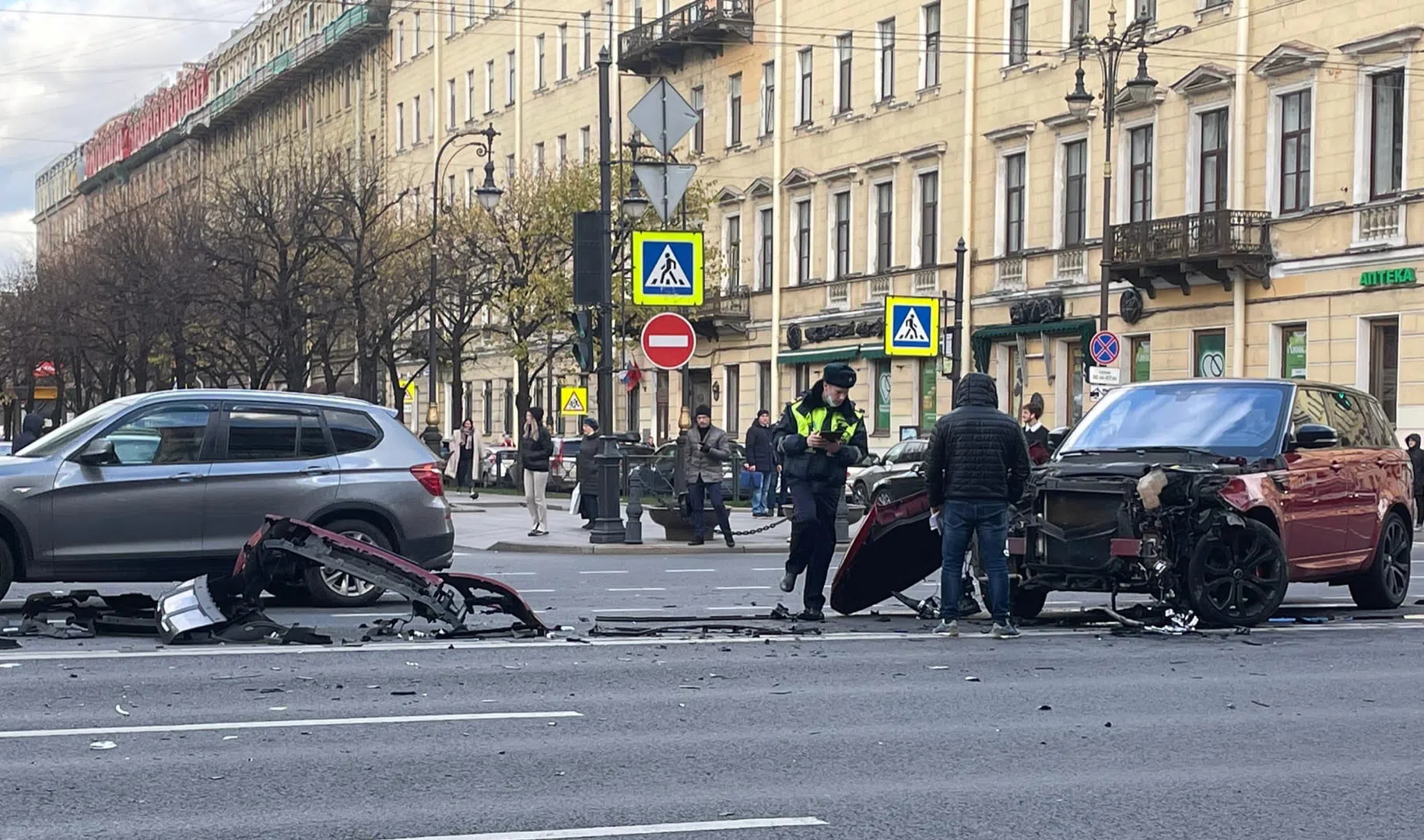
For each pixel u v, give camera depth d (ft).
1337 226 117.29
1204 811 24.20
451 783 25.79
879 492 47.96
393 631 44.06
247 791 25.16
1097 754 28.40
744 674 37.42
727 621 47.78
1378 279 113.80
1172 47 131.13
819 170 174.91
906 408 160.15
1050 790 25.53
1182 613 45.75
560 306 177.68
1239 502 45.24
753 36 185.88
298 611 50.31
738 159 189.37
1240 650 41.78
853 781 26.13
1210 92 127.75
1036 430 67.00
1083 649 41.88
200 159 384.88
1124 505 44.68
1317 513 48.37
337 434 52.06
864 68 167.84
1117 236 130.00
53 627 44.24
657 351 80.69
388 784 25.70
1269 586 46.14
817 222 175.22
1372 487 50.78
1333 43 117.60
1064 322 139.33
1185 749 28.84
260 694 34.17
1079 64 121.90
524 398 182.50
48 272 228.84
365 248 178.91
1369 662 39.70
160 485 49.42
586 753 28.25
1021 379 145.79
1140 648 42.19
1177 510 44.78
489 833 22.59
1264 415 48.75
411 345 207.51
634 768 27.04
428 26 270.05
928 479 44.96
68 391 283.38
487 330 187.42
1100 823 23.47
